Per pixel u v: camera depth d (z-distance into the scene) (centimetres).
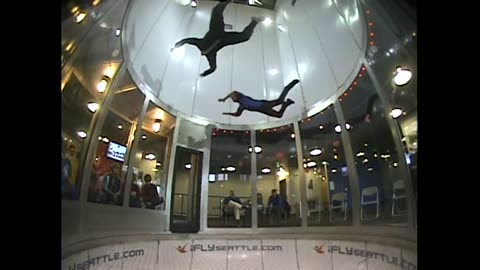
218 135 1669
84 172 977
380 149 1174
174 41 1417
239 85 1630
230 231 1580
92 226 1009
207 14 1425
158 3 1223
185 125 1590
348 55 1284
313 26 1402
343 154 1405
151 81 1371
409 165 1006
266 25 1527
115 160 1190
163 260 1336
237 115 1662
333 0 1234
